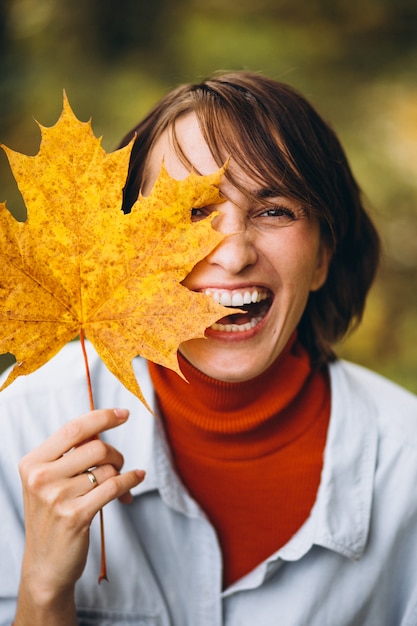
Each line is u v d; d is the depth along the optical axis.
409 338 3.74
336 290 1.34
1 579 1.12
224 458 1.15
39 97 3.55
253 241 0.99
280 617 1.11
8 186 3.44
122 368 0.86
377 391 1.30
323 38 4.04
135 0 3.82
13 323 0.84
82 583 1.13
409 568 1.18
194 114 1.03
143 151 1.10
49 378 1.26
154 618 1.12
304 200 1.03
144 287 0.86
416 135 3.90
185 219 0.86
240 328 1.02
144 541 1.16
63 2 3.81
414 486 1.17
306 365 1.18
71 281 0.86
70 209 0.85
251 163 0.99
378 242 1.38
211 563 1.13
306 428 1.18
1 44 3.74
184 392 1.13
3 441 1.18
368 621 1.16
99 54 3.77
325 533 1.09
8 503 1.14
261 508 1.16
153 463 1.14
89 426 0.92
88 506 0.90
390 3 4.06
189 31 3.77
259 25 3.91
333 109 3.96
